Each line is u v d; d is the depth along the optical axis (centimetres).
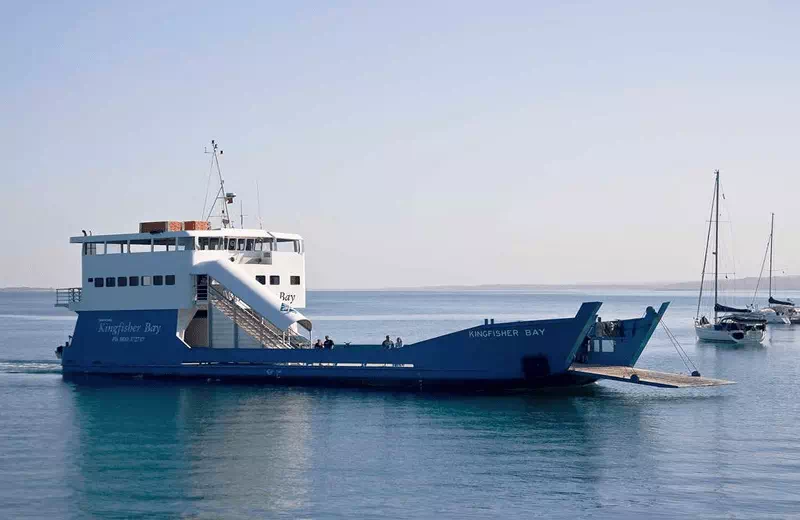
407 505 3166
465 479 3475
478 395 5256
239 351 5684
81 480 3491
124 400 5219
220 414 4756
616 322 5488
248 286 5644
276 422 4538
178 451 3944
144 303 5956
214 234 5831
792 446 3994
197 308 5909
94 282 6166
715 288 11500
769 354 8969
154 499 3244
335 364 5603
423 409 4847
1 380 6109
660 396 5353
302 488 3369
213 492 3325
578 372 5119
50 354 9031
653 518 3020
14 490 3362
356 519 3025
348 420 4569
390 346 5584
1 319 19500
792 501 3181
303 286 6156
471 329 5188
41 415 4784
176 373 5856
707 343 10581
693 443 4056
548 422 4522
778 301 16200
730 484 3394
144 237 5934
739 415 4734
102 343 6141
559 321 4969
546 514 3066
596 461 3738
